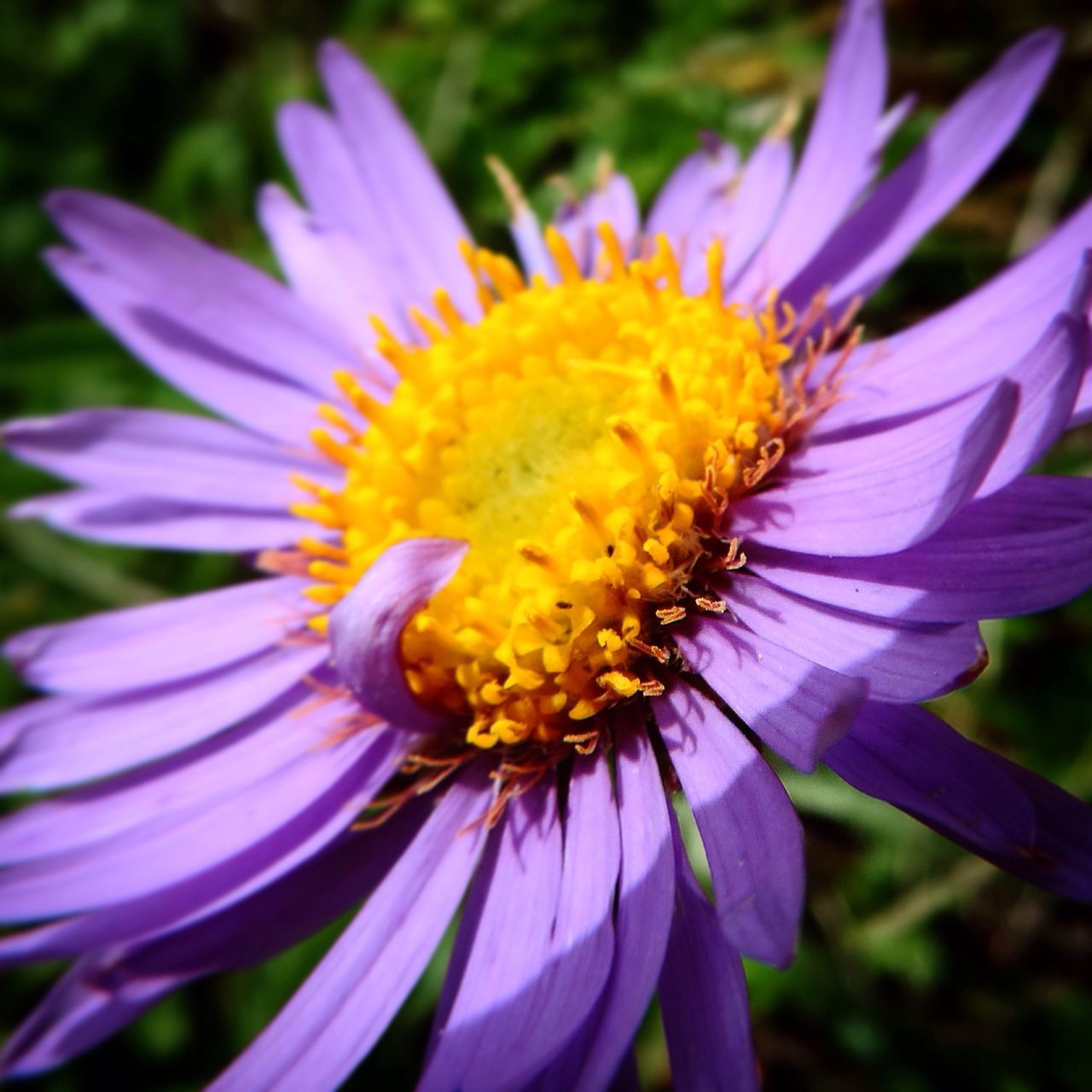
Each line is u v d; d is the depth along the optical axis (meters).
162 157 0.08
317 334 0.05
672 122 0.06
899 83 0.06
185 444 0.05
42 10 0.08
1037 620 0.05
